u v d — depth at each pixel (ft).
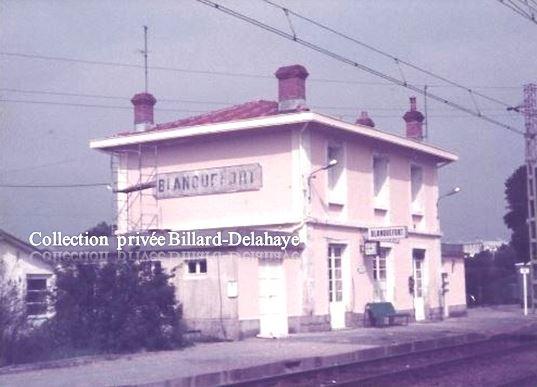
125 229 96.84
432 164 116.78
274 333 79.25
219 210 90.48
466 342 72.02
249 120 87.04
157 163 95.50
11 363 56.85
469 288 173.17
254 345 69.72
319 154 88.33
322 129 88.38
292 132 85.92
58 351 61.72
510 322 104.32
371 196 98.02
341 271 91.66
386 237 92.12
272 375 49.57
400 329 90.22
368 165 97.96
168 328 67.87
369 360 53.72
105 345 64.08
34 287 77.92
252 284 76.59
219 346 69.00
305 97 90.22
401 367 53.83
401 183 106.22
